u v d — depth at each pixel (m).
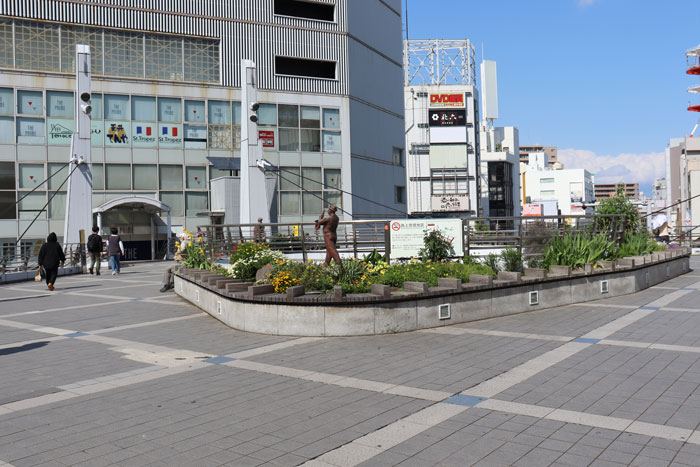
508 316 11.82
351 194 44.00
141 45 39.47
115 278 23.30
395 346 9.06
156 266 30.89
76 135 28.95
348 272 11.22
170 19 40.16
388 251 14.58
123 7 38.88
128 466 4.59
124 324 11.66
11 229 36.09
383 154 50.03
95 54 38.28
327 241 12.28
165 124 39.88
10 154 36.09
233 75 41.69
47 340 10.06
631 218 22.00
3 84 36.00
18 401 6.38
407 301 10.33
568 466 4.46
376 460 4.64
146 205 37.03
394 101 52.50
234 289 11.17
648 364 7.59
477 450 4.81
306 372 7.53
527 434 5.15
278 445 5.00
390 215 50.47
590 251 14.52
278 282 10.73
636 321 10.88
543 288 12.77
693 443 4.85
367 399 6.30
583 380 6.88
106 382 7.17
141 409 6.06
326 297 9.94
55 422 5.66
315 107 43.84
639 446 4.81
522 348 8.73
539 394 6.35
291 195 42.78
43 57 37.03
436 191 94.94
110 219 38.28
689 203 53.84
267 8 42.75
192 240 18.45
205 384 7.02
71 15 37.62
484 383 6.84
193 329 10.97
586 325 10.58
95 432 5.38
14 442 5.12
